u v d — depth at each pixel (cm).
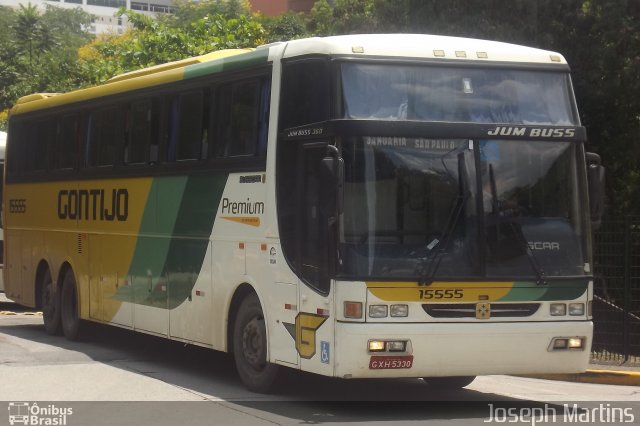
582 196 1120
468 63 1108
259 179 1185
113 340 1745
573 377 1458
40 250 1823
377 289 1027
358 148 1048
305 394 1216
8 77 7212
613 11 2066
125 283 1524
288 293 1120
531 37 2091
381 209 1043
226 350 1254
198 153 1333
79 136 1695
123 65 3203
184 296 1354
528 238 1085
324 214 1055
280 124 1151
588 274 1106
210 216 1292
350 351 1020
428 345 1034
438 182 1064
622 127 2158
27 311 2395
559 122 1127
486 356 1056
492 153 1088
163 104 1431
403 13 2273
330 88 1066
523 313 1076
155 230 1437
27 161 1894
